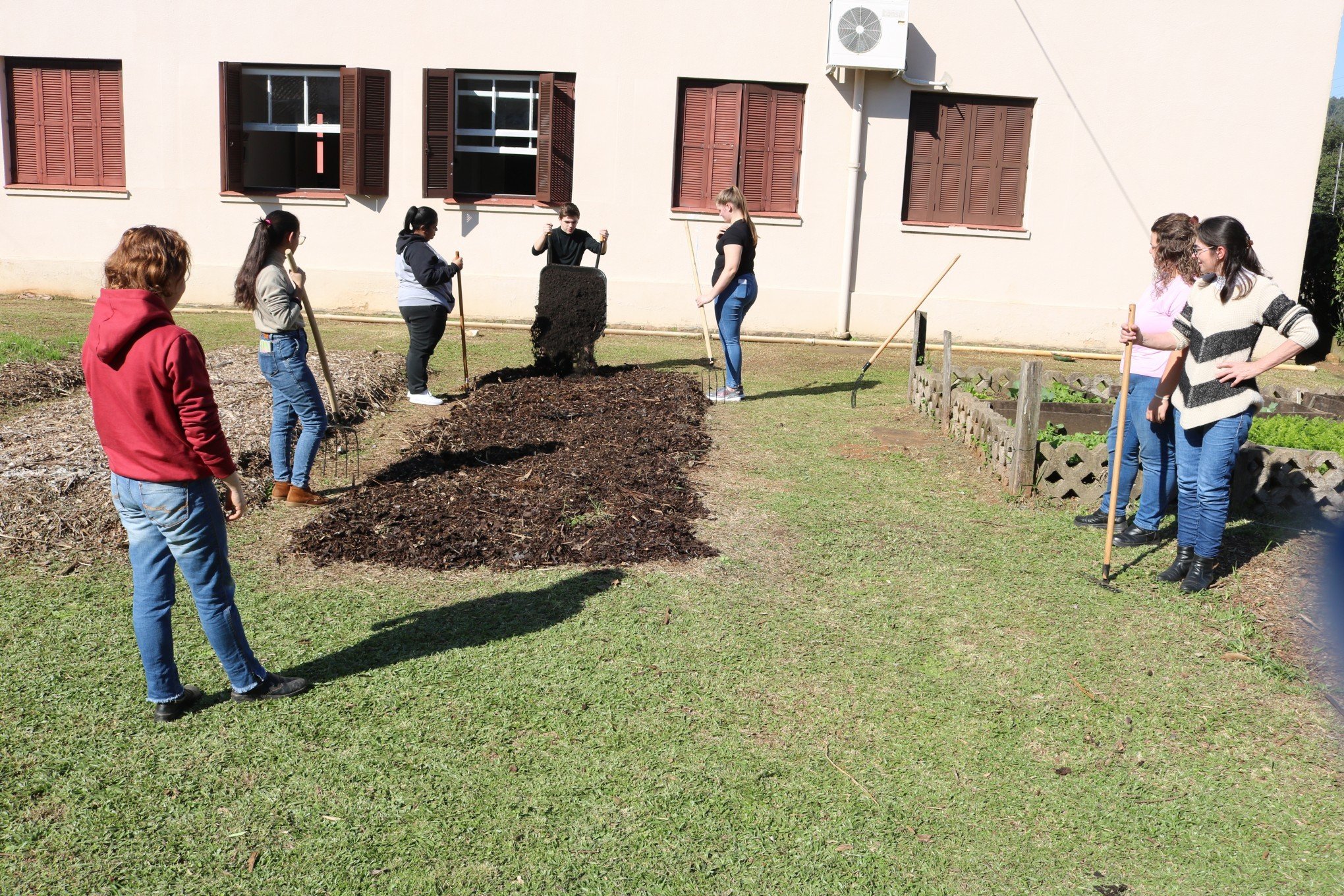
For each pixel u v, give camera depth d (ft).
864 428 27.55
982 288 43.98
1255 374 15.60
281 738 11.75
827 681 13.50
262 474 21.08
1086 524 19.94
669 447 24.53
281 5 42.55
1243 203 42.80
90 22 42.88
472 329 42.37
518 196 44.34
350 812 10.49
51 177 44.62
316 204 43.93
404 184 43.68
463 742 11.78
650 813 10.64
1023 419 20.98
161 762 11.23
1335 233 45.75
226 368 30.42
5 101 44.11
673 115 42.86
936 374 29.50
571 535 18.49
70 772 10.96
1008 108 43.21
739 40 42.37
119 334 10.75
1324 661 14.12
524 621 14.99
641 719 12.41
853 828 10.53
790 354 40.45
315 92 44.01
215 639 12.03
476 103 43.96
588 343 32.27
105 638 14.02
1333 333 46.62
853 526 19.58
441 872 9.68
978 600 16.22
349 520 18.84
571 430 25.70
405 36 42.65
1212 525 16.39
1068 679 13.73
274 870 9.64
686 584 16.57
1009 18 41.98
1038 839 10.50
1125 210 43.16
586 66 42.65
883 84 42.45
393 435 25.22
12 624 14.35
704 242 43.83
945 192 43.78
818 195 43.47
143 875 9.50
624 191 43.52
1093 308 43.86
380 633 14.49
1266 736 12.50
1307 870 10.14
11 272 44.73
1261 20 41.63
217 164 43.70
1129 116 42.50
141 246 11.01
